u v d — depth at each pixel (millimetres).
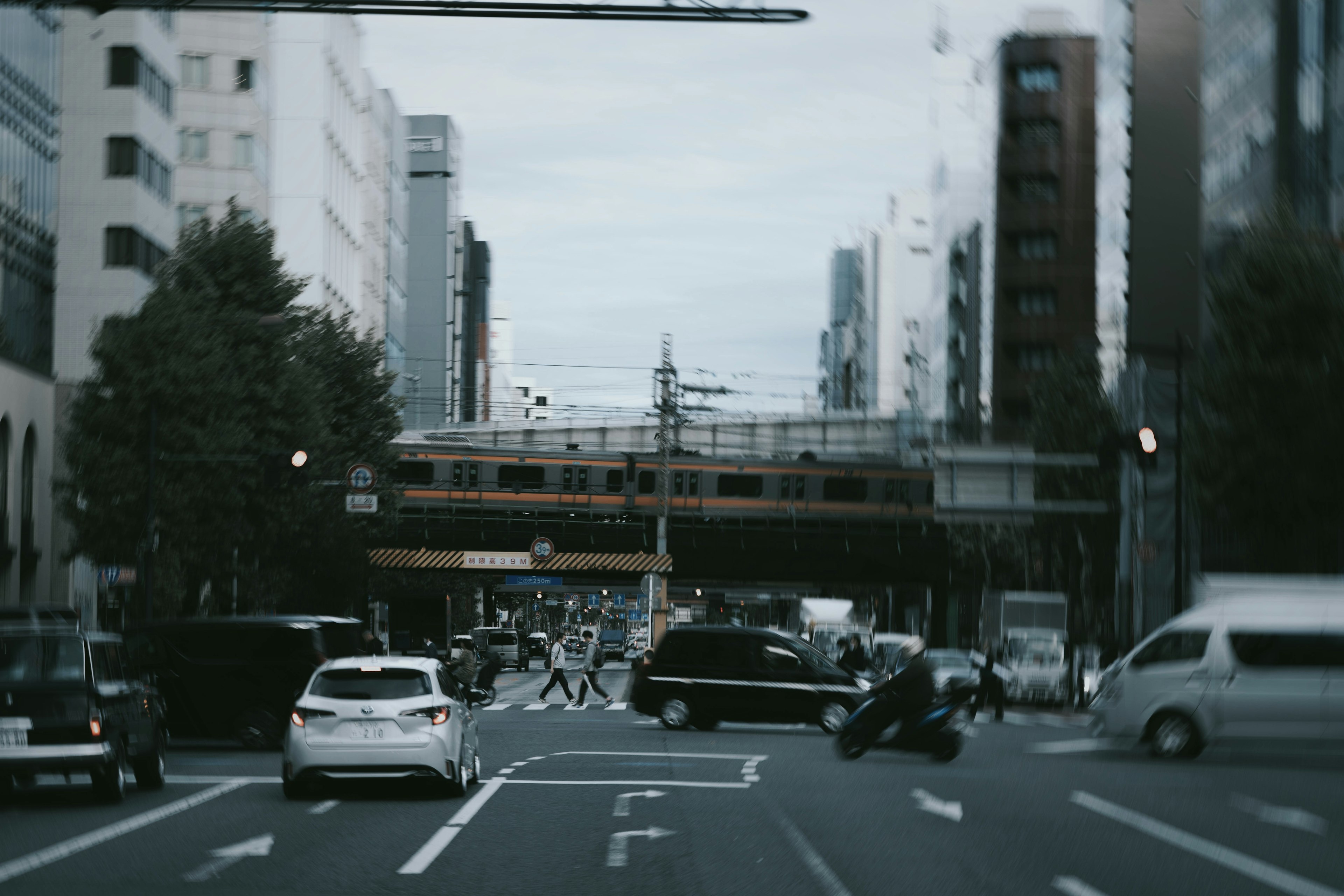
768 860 11992
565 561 64438
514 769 20828
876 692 23203
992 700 37938
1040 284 90438
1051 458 40656
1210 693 24297
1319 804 17141
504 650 78500
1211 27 60125
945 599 77875
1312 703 24125
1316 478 35156
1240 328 35906
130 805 16266
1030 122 91500
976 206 102875
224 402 40500
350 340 51625
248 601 45875
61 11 52094
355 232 95062
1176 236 72625
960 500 40750
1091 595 56250
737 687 29672
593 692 51656
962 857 12266
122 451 39750
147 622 25469
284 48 85938
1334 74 47469
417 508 62000
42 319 49094
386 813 15352
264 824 14406
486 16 11172
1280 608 24594
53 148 49938
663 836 13492
